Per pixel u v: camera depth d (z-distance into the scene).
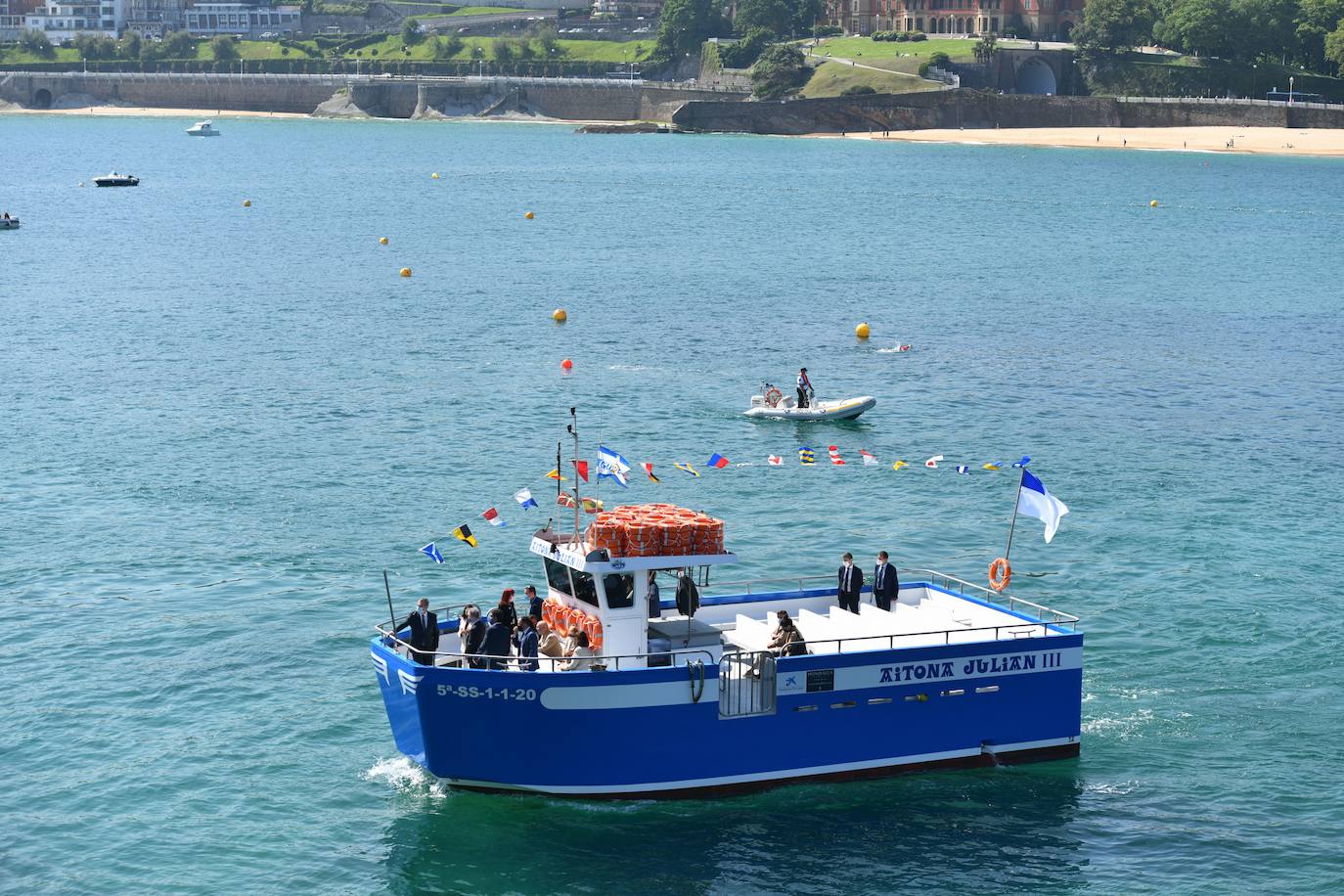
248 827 33.34
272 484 61.66
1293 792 35.22
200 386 81.44
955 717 35.09
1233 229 178.88
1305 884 31.39
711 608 38.84
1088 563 52.06
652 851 31.97
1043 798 34.59
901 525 56.97
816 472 64.81
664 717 32.91
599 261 142.25
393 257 144.00
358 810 34.03
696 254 149.00
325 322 104.44
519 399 78.81
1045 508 38.94
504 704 32.41
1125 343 99.00
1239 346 98.25
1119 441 71.06
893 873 31.50
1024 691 35.56
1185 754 37.00
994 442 70.69
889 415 76.56
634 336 99.75
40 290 119.38
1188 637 44.84
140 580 49.69
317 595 48.22
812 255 149.25
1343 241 167.50
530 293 119.62
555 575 35.78
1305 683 41.53
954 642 36.00
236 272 131.88
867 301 117.69
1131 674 42.00
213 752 36.97
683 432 72.25
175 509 58.00
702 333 101.50
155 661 42.72
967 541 54.94
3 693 40.53
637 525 34.25
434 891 30.73
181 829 33.25
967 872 31.64
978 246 158.88
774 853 32.00
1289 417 76.88
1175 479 63.69
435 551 38.88
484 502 59.38
